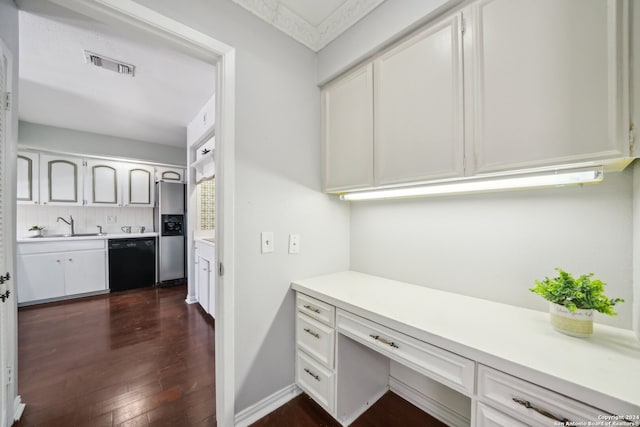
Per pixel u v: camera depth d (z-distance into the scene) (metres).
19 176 3.29
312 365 1.46
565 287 0.91
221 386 1.33
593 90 0.79
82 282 3.52
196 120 3.04
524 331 0.93
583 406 0.65
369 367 1.52
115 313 2.97
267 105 1.47
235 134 1.35
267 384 1.49
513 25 0.93
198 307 3.18
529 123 0.90
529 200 1.15
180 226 4.30
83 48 1.78
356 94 1.49
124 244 3.87
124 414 1.47
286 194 1.57
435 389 1.47
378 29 1.34
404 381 1.61
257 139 1.43
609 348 0.81
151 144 4.19
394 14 1.27
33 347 2.20
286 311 1.58
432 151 1.15
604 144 0.77
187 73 2.11
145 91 2.43
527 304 1.16
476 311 1.13
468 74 1.04
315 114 1.71
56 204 3.51
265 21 1.46
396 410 1.52
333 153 1.64
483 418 0.81
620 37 0.75
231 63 1.32
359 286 1.51
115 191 3.95
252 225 1.42
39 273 3.23
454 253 1.39
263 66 1.45
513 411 0.76
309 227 1.68
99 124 3.34
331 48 1.60
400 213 1.63
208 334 2.46
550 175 0.95
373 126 1.40
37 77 2.17
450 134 1.09
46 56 1.88
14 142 1.31
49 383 1.73
